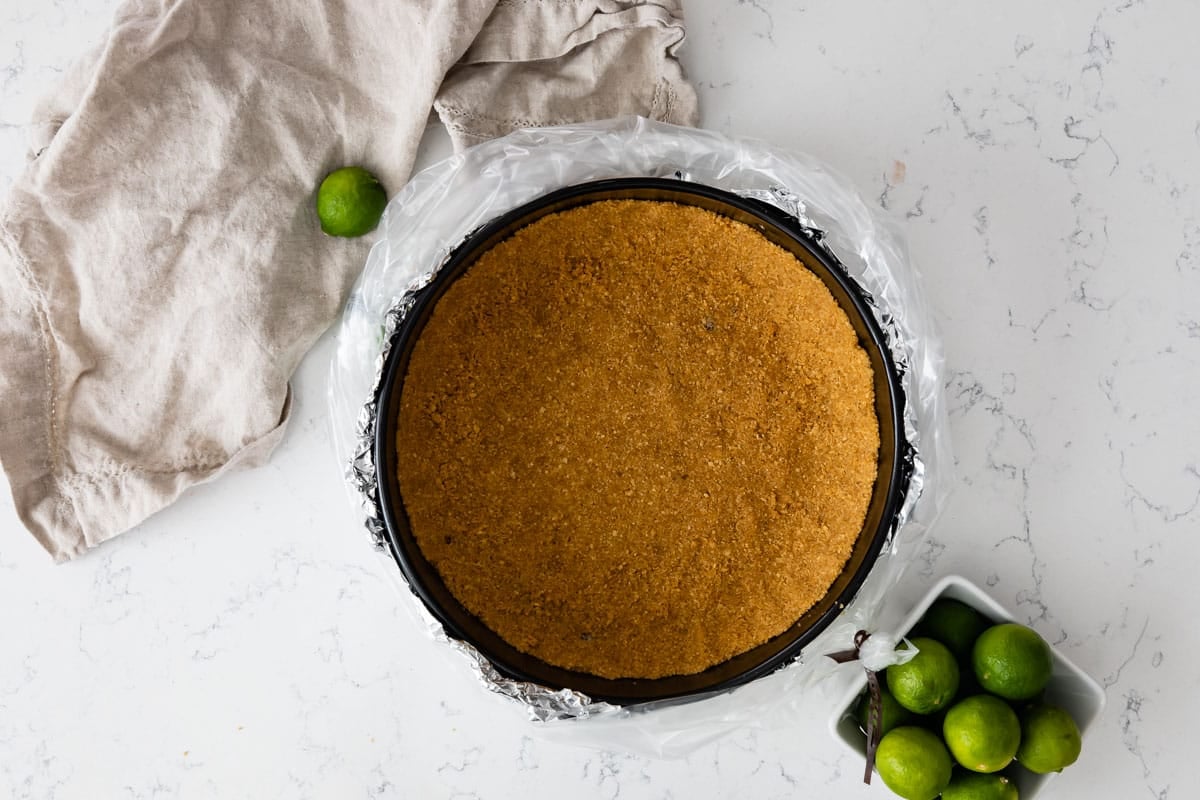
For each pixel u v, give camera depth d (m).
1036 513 0.78
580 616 0.74
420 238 0.77
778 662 0.71
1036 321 0.79
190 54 0.75
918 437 0.74
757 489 0.75
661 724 0.76
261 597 0.78
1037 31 0.79
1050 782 0.78
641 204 0.74
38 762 0.78
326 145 0.77
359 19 0.76
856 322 0.73
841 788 0.78
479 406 0.75
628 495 0.75
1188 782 0.78
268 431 0.77
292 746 0.78
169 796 0.78
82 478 0.77
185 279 0.77
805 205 0.75
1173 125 0.79
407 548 0.71
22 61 0.78
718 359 0.76
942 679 0.70
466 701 0.78
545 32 0.76
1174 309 0.79
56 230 0.76
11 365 0.76
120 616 0.78
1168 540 0.78
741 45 0.79
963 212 0.79
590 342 0.75
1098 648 0.78
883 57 0.79
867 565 0.71
